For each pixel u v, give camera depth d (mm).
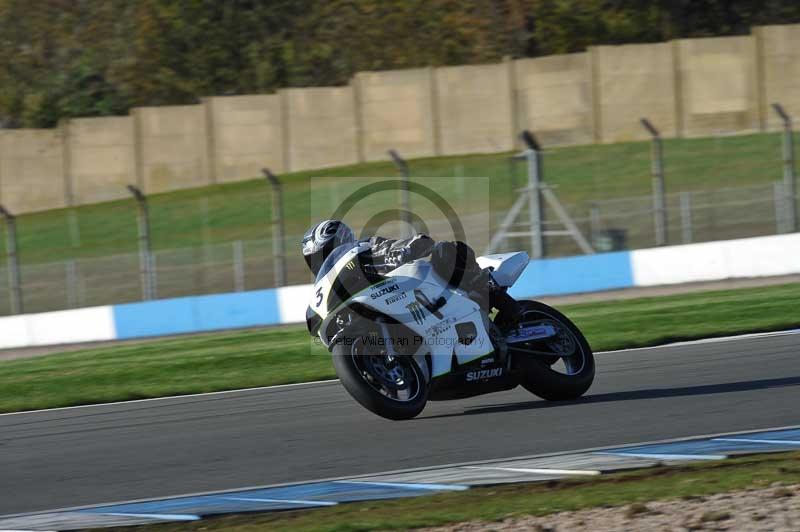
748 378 30219
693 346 38031
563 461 21188
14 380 44969
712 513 16281
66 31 131875
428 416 27609
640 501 17594
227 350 48750
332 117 109938
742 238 76375
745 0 124812
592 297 63938
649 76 107375
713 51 107062
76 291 78188
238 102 110500
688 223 76062
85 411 34531
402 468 21812
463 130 108188
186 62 127438
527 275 66125
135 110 110812
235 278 77875
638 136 106438
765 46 107125
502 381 26953
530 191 73312
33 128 123562
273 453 24547
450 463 21906
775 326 40938
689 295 56781
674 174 93688
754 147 98688
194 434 28156
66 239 98750
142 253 74312
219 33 129000
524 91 108062
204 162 110312
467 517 17422
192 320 67250
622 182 93000
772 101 106938
